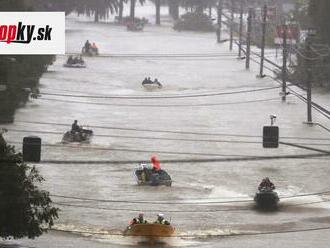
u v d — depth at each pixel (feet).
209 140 561.43
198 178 456.86
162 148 536.83
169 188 429.38
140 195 410.72
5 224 275.39
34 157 317.22
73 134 538.47
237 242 323.98
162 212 377.09
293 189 441.68
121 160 494.18
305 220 371.35
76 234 328.90
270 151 531.91
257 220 368.27
